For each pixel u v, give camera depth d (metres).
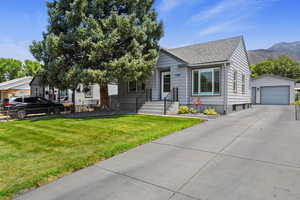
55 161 3.78
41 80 11.66
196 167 3.43
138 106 13.48
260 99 23.38
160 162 3.73
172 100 12.52
